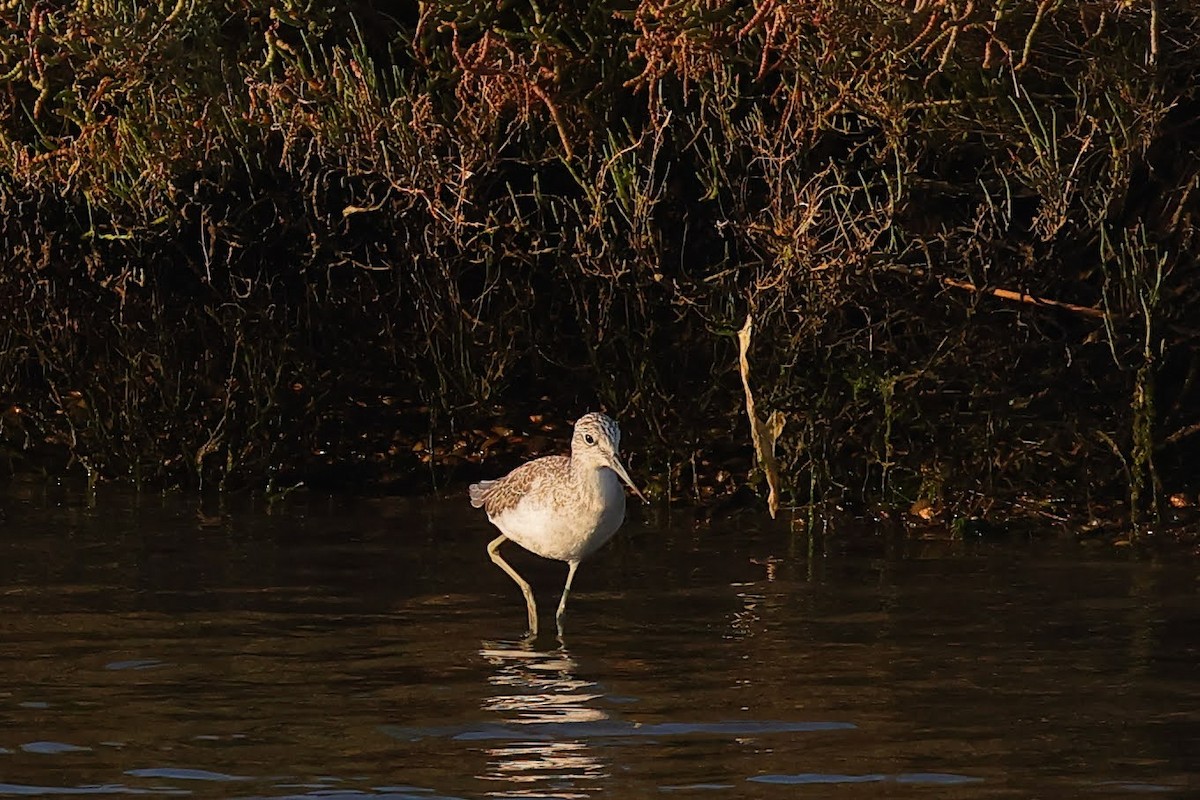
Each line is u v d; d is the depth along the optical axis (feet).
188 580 43.52
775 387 50.19
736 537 48.39
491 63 51.42
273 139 55.62
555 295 56.54
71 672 34.91
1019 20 47.80
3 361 59.82
